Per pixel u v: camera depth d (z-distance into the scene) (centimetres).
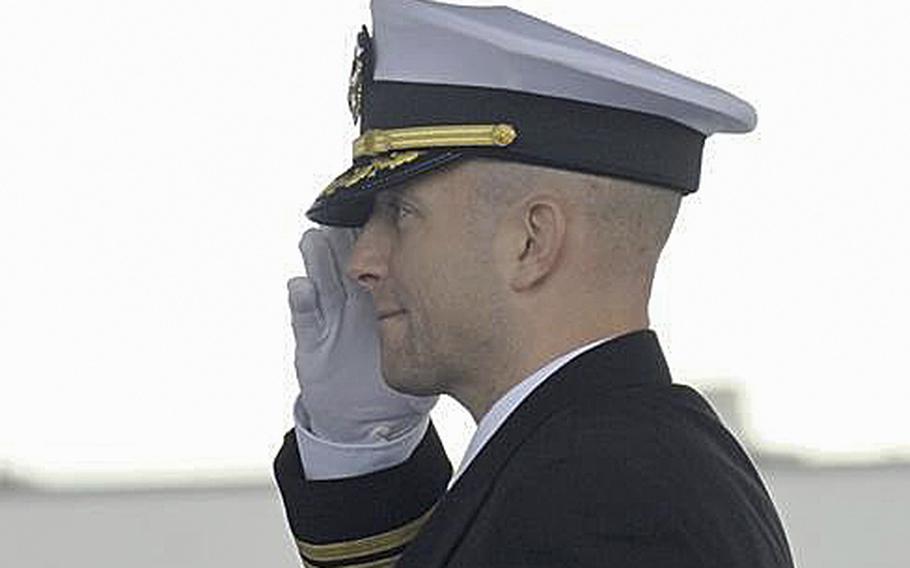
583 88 693
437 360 711
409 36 712
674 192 714
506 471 673
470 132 694
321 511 820
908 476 1839
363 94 733
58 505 1731
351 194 714
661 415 676
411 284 709
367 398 816
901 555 1794
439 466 839
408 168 700
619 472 645
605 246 696
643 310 710
